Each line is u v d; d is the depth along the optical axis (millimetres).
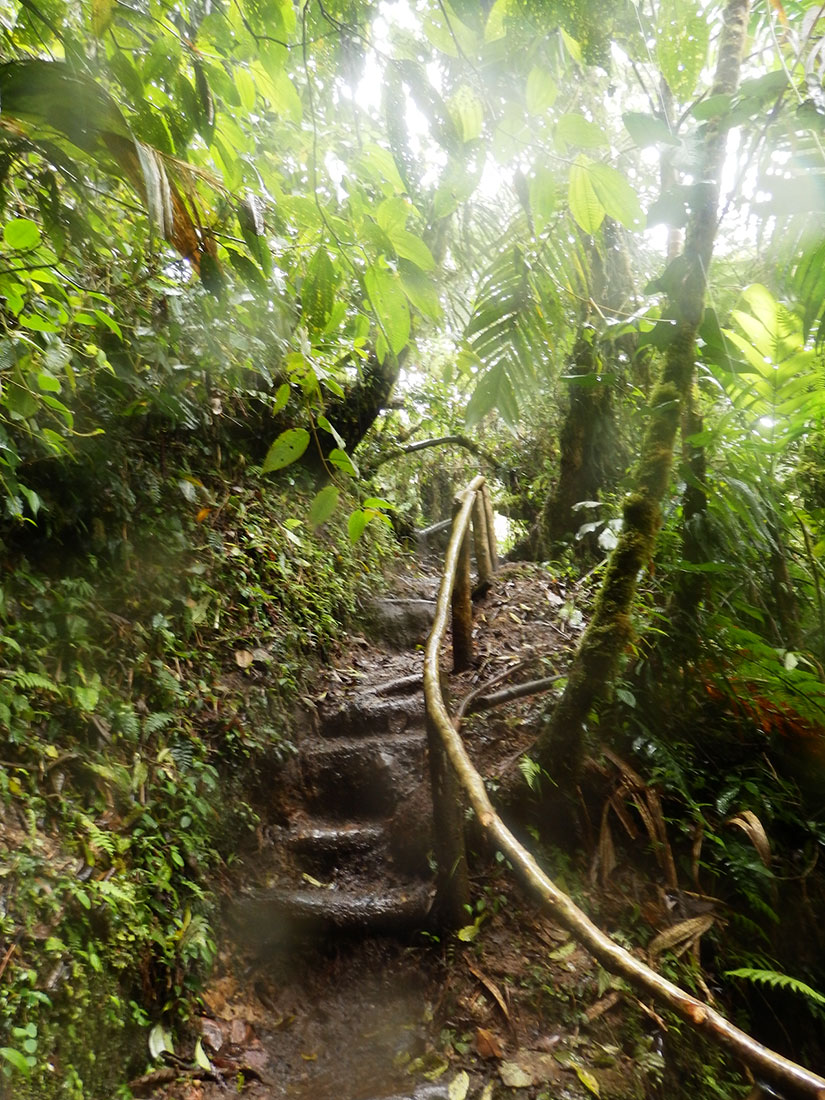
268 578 3824
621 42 1238
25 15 1170
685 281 2455
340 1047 2227
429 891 2592
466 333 2637
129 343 2947
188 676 3010
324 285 1411
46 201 1401
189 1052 2111
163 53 1198
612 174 1190
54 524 2799
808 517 3016
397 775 3066
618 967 1267
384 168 1410
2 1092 1552
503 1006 2139
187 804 2570
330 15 1146
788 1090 1050
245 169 1480
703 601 2818
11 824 2008
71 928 1905
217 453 4004
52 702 2391
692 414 2850
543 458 6336
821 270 2057
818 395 2602
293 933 2531
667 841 2566
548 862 2543
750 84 1694
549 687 3102
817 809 2668
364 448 5883
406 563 5973
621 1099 1911
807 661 2699
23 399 2092
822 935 2424
